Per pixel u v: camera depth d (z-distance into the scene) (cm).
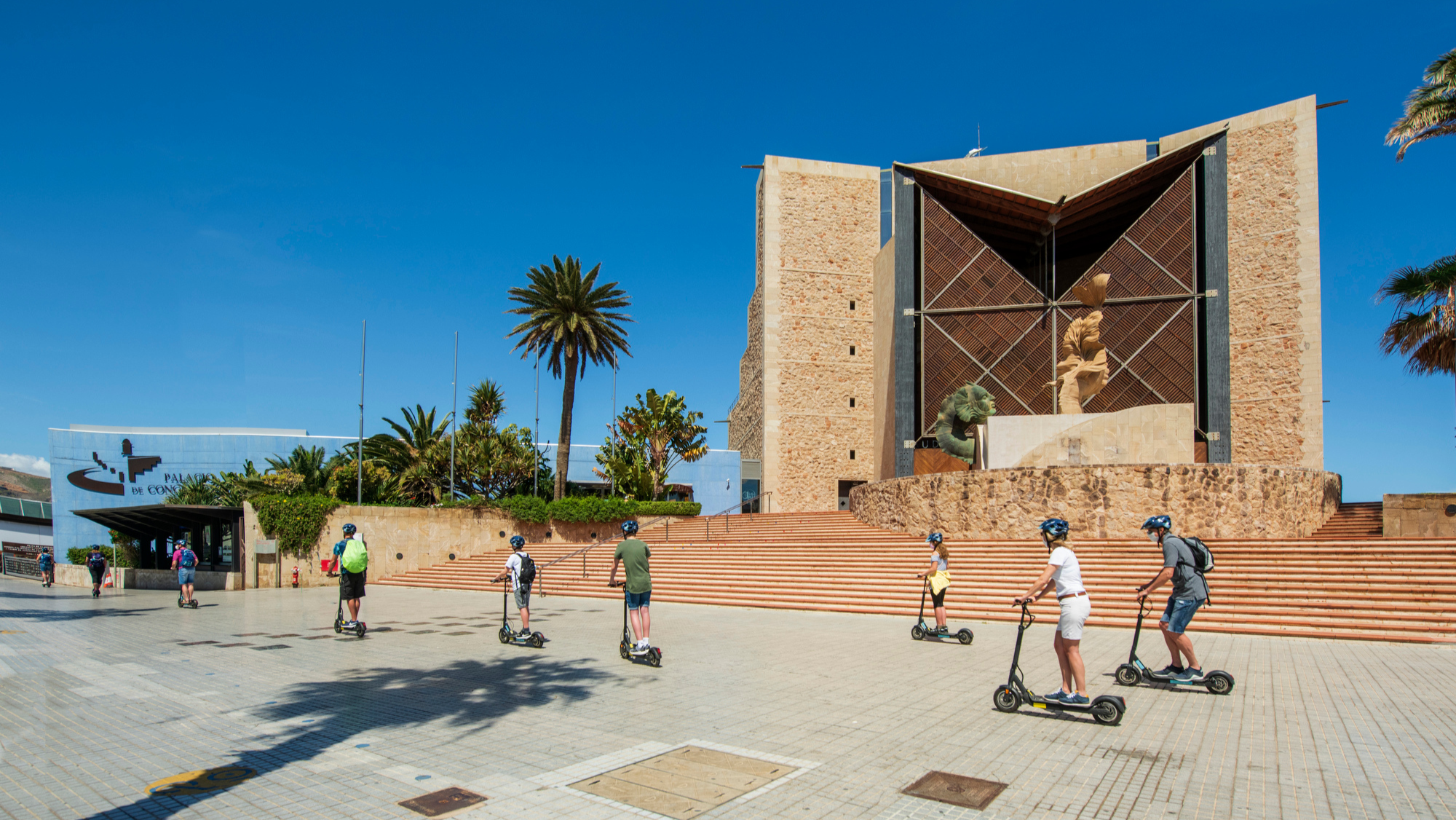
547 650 1106
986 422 2466
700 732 645
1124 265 3359
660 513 3519
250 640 1219
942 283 3478
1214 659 1027
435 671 933
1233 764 554
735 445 5562
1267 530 1983
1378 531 2066
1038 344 3359
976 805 475
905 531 2436
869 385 4184
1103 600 1512
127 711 718
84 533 4684
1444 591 1303
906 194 3525
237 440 4878
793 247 4197
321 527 2730
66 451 4703
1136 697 777
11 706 740
